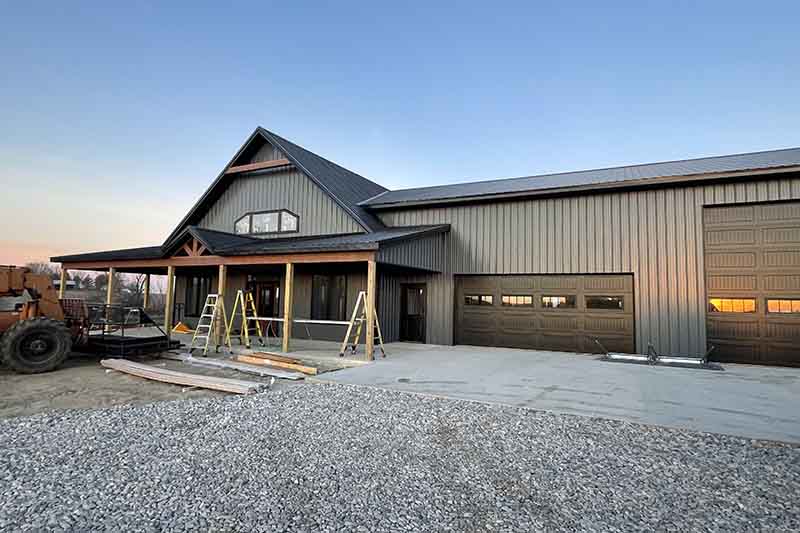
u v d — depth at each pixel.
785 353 8.65
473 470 3.32
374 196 14.80
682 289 9.55
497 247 11.64
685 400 5.55
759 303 8.94
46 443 3.89
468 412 5.00
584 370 7.86
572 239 10.75
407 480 3.12
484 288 11.86
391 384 6.52
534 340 11.11
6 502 2.72
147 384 6.80
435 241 11.76
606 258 10.34
